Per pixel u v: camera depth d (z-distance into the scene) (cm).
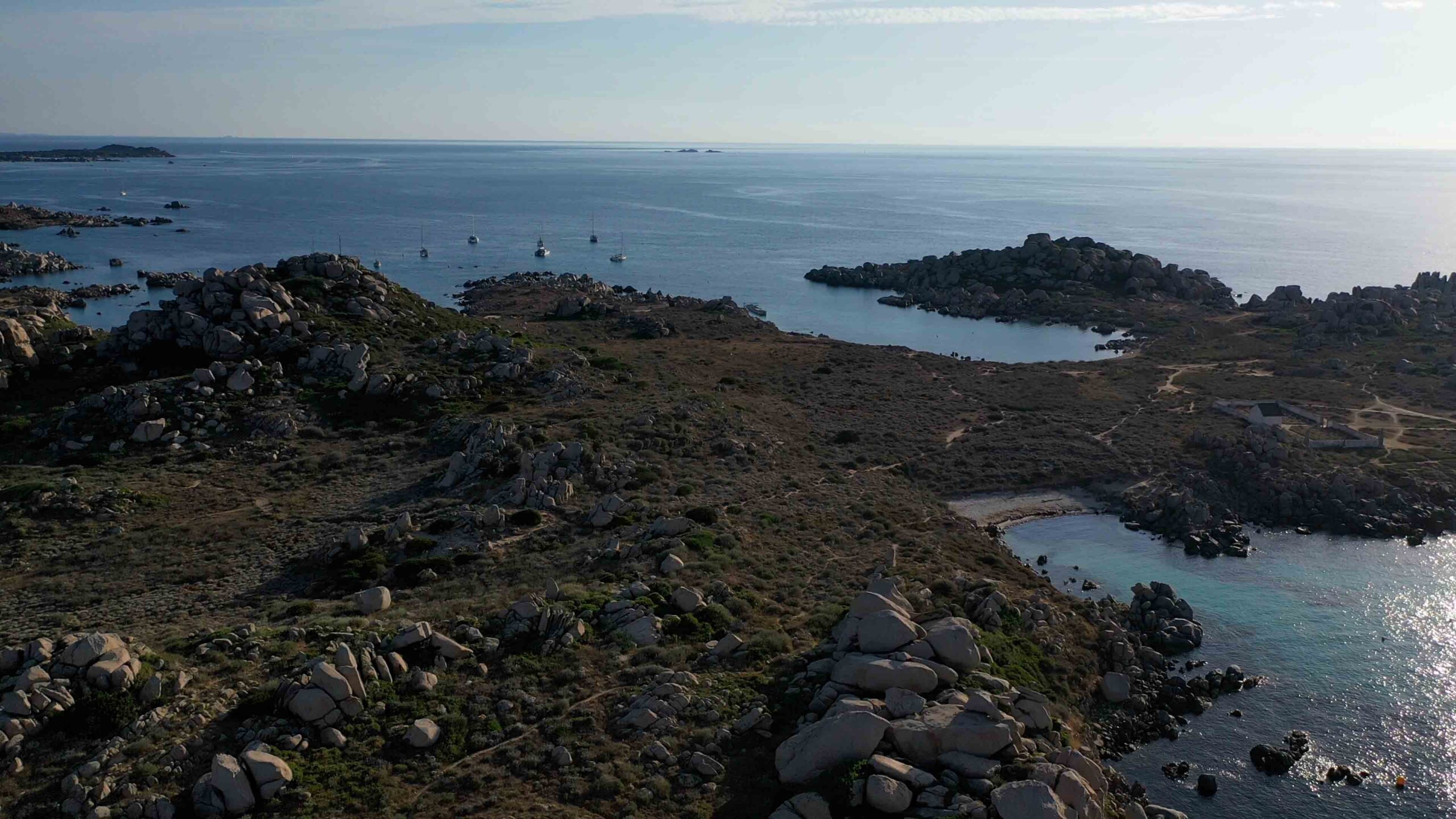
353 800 3059
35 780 3003
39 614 4628
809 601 4819
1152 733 4403
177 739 3231
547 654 4019
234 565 5338
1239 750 4316
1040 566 6322
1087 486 7788
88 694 3312
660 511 6050
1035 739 3372
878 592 4338
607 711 3656
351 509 6159
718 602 4612
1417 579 6200
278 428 7350
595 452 6856
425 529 5734
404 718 3497
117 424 7200
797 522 6159
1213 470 7975
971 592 4950
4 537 5622
